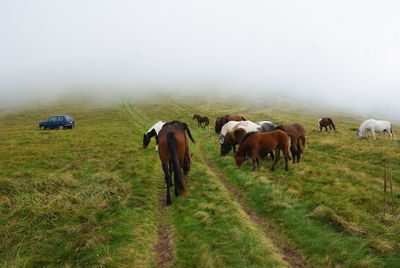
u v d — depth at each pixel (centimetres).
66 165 1055
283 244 474
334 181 795
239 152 944
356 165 1056
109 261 392
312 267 405
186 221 545
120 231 490
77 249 422
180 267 392
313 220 538
